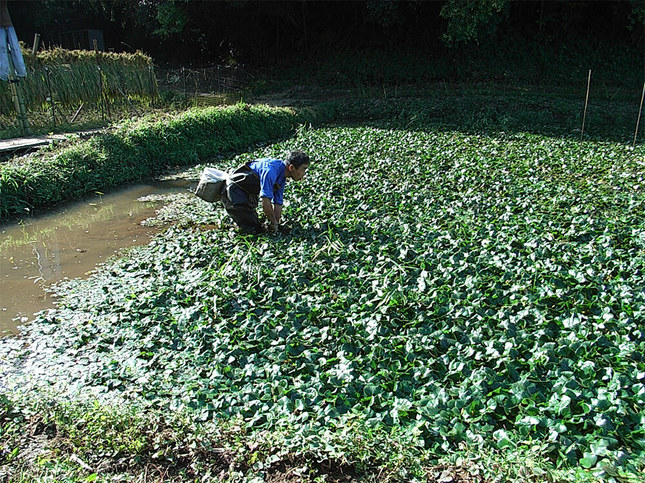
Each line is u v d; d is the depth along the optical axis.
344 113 19.91
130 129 13.00
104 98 16.77
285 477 3.41
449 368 4.41
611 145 13.05
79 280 6.72
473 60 25.19
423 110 18.80
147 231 8.61
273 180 7.11
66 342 5.26
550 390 4.11
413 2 25.36
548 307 5.28
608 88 22.28
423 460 3.49
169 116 14.93
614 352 4.48
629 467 3.32
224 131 14.73
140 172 12.20
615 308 5.26
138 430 3.76
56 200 10.17
